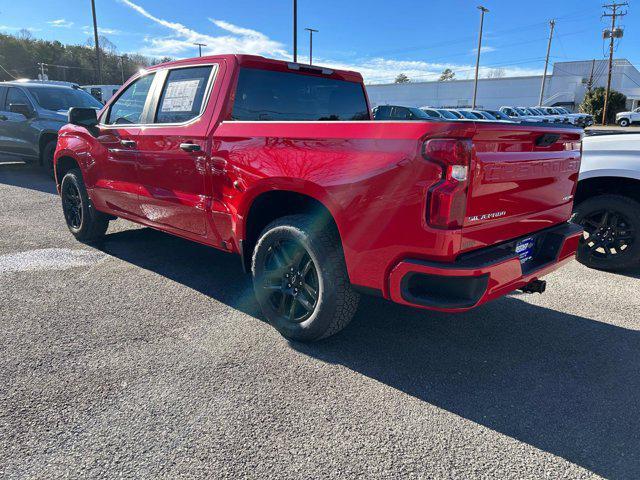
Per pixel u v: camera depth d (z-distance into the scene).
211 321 3.54
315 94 4.18
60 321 3.48
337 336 3.36
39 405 2.50
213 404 2.54
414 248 2.47
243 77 3.59
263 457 2.16
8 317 3.53
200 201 3.64
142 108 4.23
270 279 3.29
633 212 4.54
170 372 2.84
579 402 2.63
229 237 3.52
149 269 4.63
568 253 3.25
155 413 2.46
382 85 60.78
